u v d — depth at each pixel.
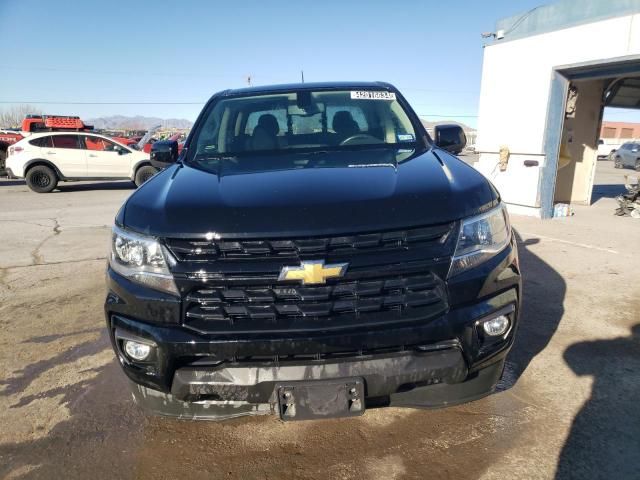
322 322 1.86
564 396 2.63
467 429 2.40
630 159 22.69
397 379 1.91
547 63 7.47
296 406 1.92
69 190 14.90
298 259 1.85
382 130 3.10
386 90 3.51
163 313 1.92
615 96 9.80
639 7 6.20
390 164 2.44
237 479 2.15
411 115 3.24
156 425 2.57
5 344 3.62
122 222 2.10
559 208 8.08
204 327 1.89
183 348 1.88
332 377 1.88
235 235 1.86
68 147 14.10
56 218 9.35
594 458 2.14
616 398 2.59
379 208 1.91
